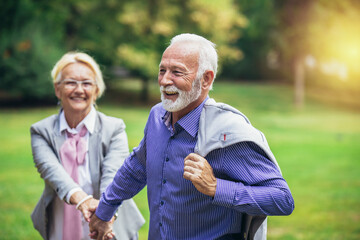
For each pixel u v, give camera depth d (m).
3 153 9.25
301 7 21.94
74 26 20.27
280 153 10.30
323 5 21.41
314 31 21.78
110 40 19.39
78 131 2.71
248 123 1.91
